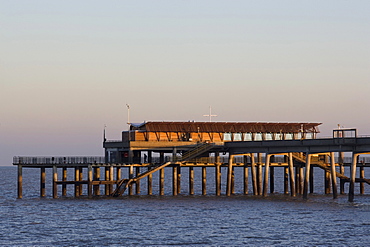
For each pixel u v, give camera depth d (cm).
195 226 17800
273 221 18562
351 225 17675
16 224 18338
